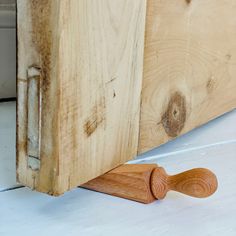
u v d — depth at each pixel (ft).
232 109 3.16
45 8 1.67
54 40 1.68
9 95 3.51
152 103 2.21
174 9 2.23
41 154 1.77
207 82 2.68
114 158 2.02
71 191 2.06
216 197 2.06
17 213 1.88
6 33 3.38
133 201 2.00
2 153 2.45
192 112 2.57
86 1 1.73
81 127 1.82
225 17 2.74
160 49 2.19
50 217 1.86
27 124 1.78
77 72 1.76
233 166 2.38
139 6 1.99
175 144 2.66
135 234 1.79
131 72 2.02
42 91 1.73
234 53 2.95
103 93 1.89
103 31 1.83
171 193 2.08
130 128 2.08
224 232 1.83
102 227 1.82
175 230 1.82
